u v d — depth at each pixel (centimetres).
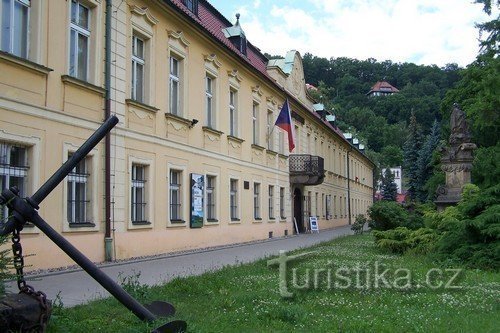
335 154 4941
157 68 1728
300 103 3438
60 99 1273
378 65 13088
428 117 9550
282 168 3116
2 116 1099
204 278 1025
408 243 1611
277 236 2952
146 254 1606
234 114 2455
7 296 500
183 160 1878
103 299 787
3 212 573
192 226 1903
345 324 657
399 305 797
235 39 2666
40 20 1212
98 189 1400
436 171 3328
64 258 1244
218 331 605
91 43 1423
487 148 2534
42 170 1205
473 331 634
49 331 556
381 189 8531
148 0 1659
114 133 1477
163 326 524
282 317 694
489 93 2344
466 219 1312
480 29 2925
